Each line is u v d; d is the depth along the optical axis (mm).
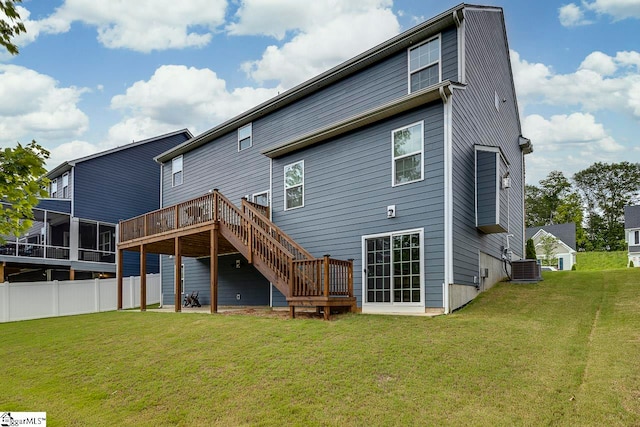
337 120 12250
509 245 14594
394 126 10172
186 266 17188
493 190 10188
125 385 5801
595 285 10914
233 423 4465
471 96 10688
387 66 11250
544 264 31266
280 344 6711
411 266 9430
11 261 18266
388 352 5984
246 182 14984
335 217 11195
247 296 14156
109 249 23344
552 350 5805
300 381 5262
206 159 16984
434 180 9266
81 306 17562
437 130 9352
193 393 5273
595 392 4477
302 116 13320
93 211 22172
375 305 9984
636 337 6070
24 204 3951
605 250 46656
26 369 7070
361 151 10805
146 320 10508
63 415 5055
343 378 5250
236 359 6230
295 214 12359
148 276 21031
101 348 7785
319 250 11484
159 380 5809
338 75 12172
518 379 4938
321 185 11695
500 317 7902
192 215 12203
